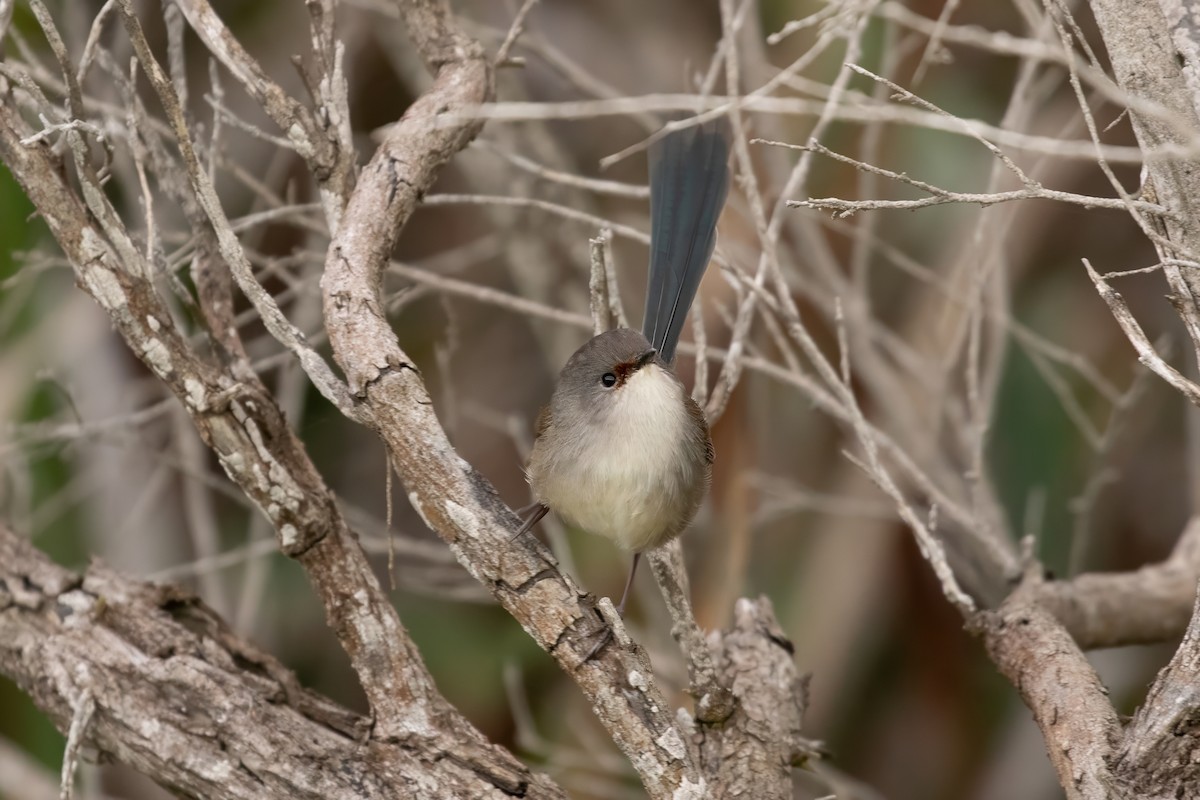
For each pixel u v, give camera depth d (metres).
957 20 12.16
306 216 11.33
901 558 12.59
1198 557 9.76
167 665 7.50
